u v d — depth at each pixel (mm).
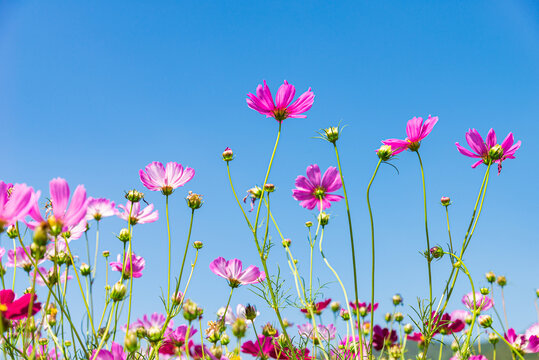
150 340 854
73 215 687
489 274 1114
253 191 1024
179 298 933
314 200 1046
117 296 827
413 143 947
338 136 927
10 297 797
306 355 1037
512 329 1038
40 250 650
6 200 682
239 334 811
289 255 990
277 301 984
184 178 979
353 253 892
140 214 1013
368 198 895
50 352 932
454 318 1069
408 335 1111
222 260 979
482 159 971
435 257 946
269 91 974
